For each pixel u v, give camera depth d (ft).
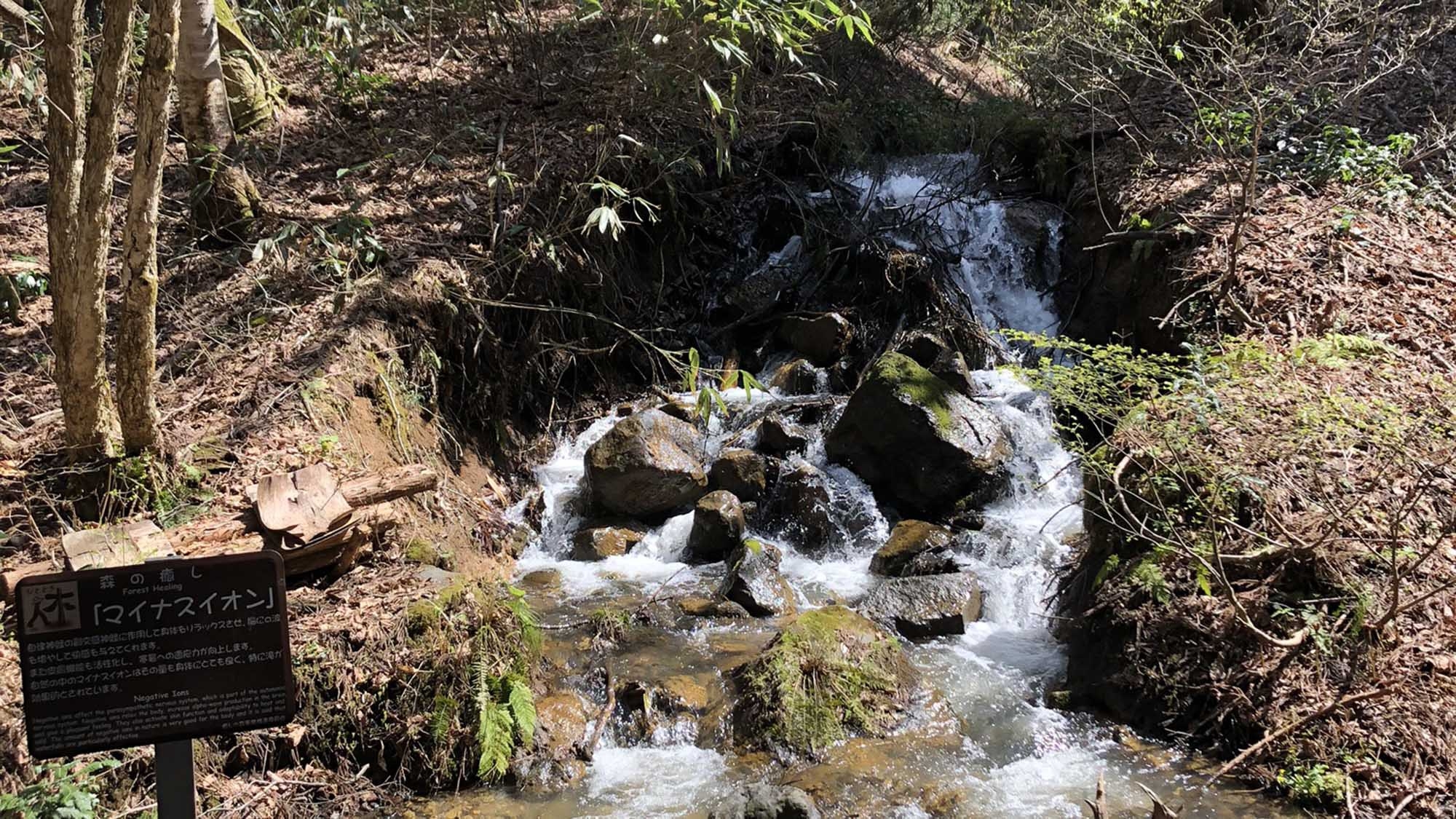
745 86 27.17
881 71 32.01
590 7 24.99
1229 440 14.73
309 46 26.27
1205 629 12.97
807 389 22.89
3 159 22.18
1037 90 31.42
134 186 13.12
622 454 19.40
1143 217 23.26
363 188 22.77
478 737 12.30
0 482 14.28
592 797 12.03
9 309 18.35
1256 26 28.19
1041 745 12.93
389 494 14.25
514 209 22.33
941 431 19.22
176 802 8.16
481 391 20.54
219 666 8.10
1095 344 23.84
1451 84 26.03
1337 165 22.79
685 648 15.23
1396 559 12.16
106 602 7.87
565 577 17.80
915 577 16.98
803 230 26.20
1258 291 19.53
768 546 18.19
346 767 12.02
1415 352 17.58
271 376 17.02
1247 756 11.81
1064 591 16.14
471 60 29.14
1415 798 10.69
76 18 12.18
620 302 23.97
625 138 22.13
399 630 12.77
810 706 13.15
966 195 27.68
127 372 13.87
